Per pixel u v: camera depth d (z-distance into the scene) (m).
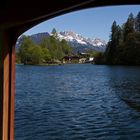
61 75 78.69
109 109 24.39
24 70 106.06
